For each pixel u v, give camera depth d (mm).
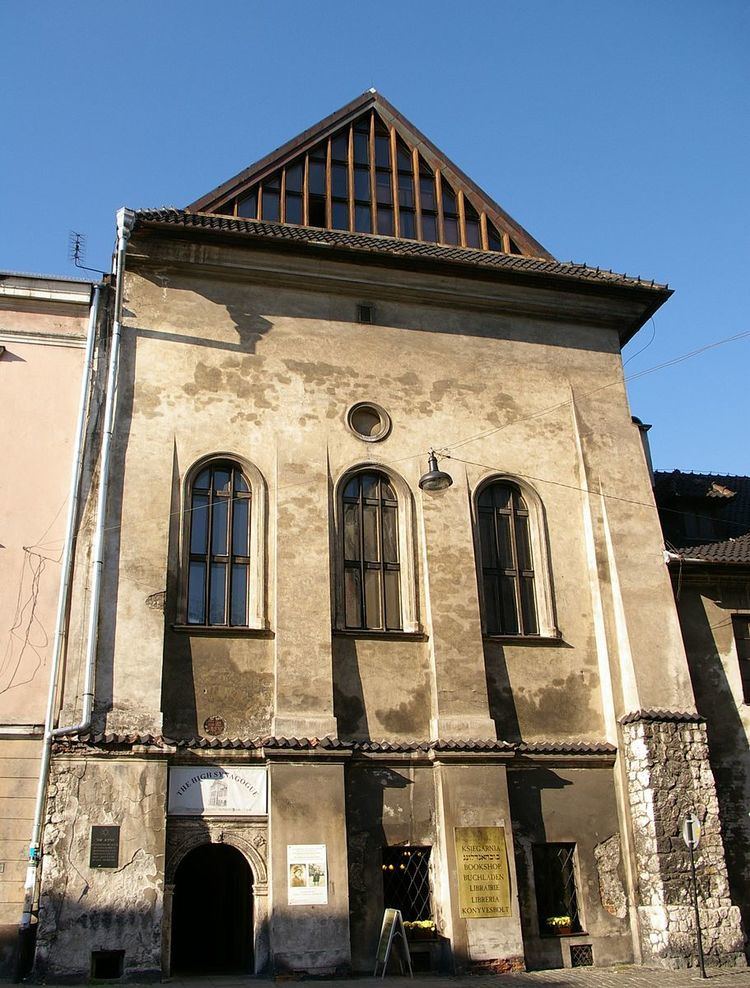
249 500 19625
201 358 20062
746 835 19547
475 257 23797
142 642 17531
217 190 23156
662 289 22875
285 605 18578
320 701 18094
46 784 16422
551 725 19516
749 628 21328
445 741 18312
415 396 21281
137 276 20359
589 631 20516
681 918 17672
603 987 15555
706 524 26062
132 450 18875
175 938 22422
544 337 22812
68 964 15219
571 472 21719
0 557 17984
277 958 16031
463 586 19844
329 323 21312
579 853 18641
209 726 17578
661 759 18734
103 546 17969
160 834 16250
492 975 16750
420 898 17703
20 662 17375
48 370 19516
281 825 16859
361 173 24922
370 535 20156
